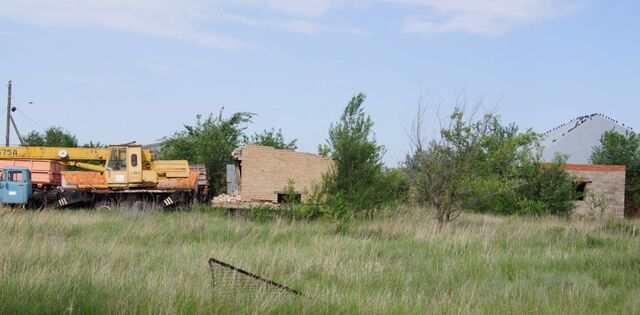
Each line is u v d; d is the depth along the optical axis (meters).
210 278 9.29
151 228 17.36
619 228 21.89
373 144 22.80
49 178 29.88
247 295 8.23
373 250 14.17
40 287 8.07
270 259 12.18
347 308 8.36
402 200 24.44
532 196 30.94
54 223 18.30
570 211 31.30
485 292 10.35
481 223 21.09
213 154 36.25
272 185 28.88
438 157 21.20
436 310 8.72
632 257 14.06
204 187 32.03
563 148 47.00
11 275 8.99
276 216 21.36
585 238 17.89
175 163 30.28
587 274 12.35
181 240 16.03
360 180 22.00
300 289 9.73
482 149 23.11
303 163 29.05
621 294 10.49
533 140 34.53
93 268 9.60
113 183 29.28
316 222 20.42
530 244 16.69
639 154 42.56
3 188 28.00
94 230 17.44
